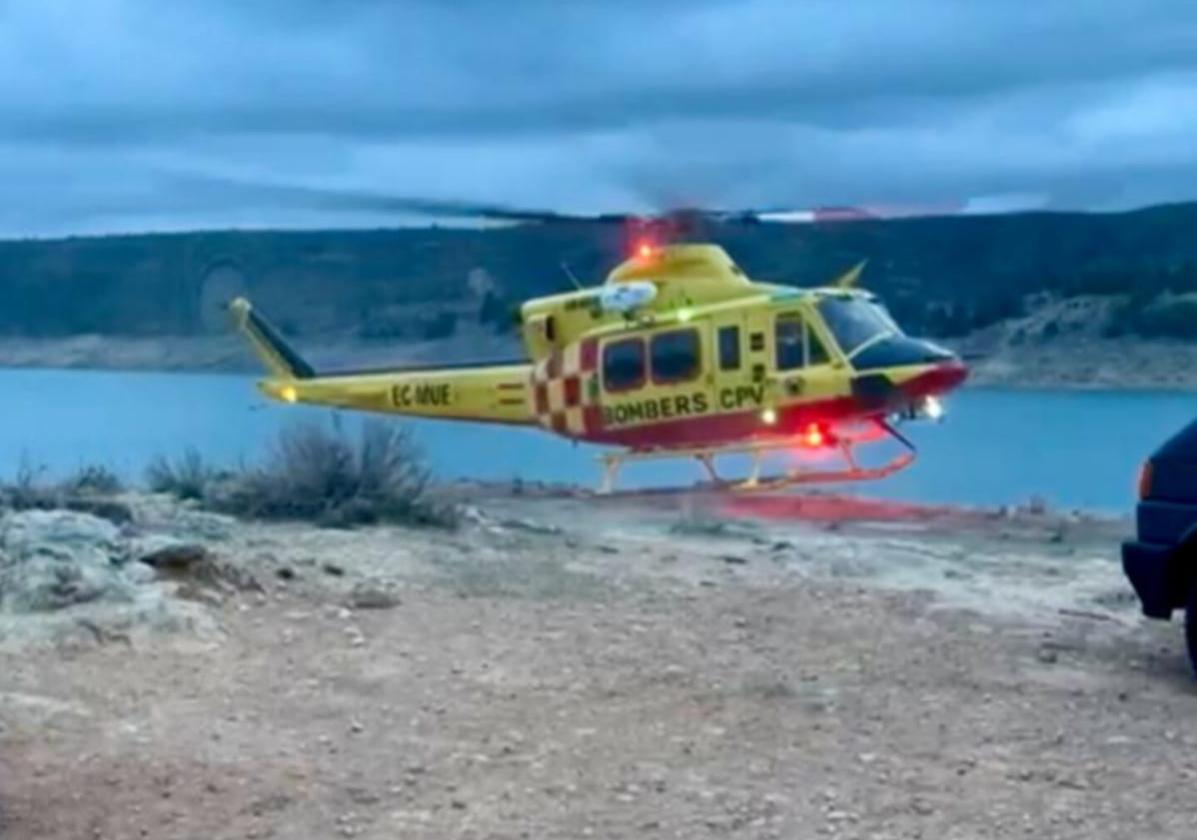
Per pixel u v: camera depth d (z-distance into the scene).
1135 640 8.84
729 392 17.28
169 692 7.22
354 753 6.28
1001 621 9.39
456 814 5.49
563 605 9.73
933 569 11.49
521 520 14.51
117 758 6.09
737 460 21.42
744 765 6.16
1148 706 7.23
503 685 7.55
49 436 22.38
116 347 64.31
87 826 5.28
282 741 6.44
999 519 15.33
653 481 19.91
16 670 7.43
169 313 65.50
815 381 16.81
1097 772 6.07
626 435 18.05
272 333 21.44
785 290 17.25
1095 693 7.50
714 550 12.38
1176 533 7.69
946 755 6.32
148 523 11.97
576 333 18.44
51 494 12.91
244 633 8.55
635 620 9.28
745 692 7.45
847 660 8.22
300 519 13.13
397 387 20.17
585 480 19.83
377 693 7.35
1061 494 18.52
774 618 9.40
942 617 9.50
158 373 57.50
